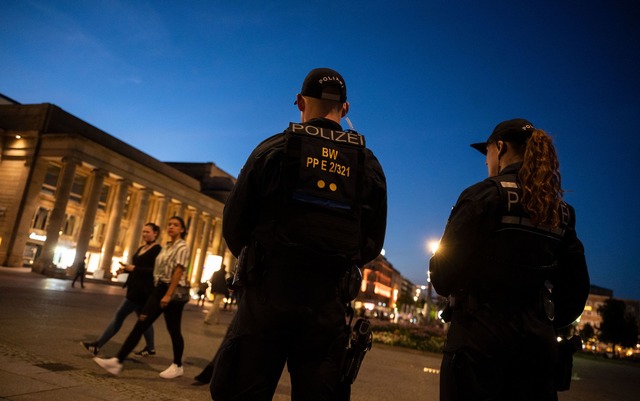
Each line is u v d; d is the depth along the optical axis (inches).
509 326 71.8
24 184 1651.1
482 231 75.6
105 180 1990.7
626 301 3853.3
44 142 1695.4
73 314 406.0
